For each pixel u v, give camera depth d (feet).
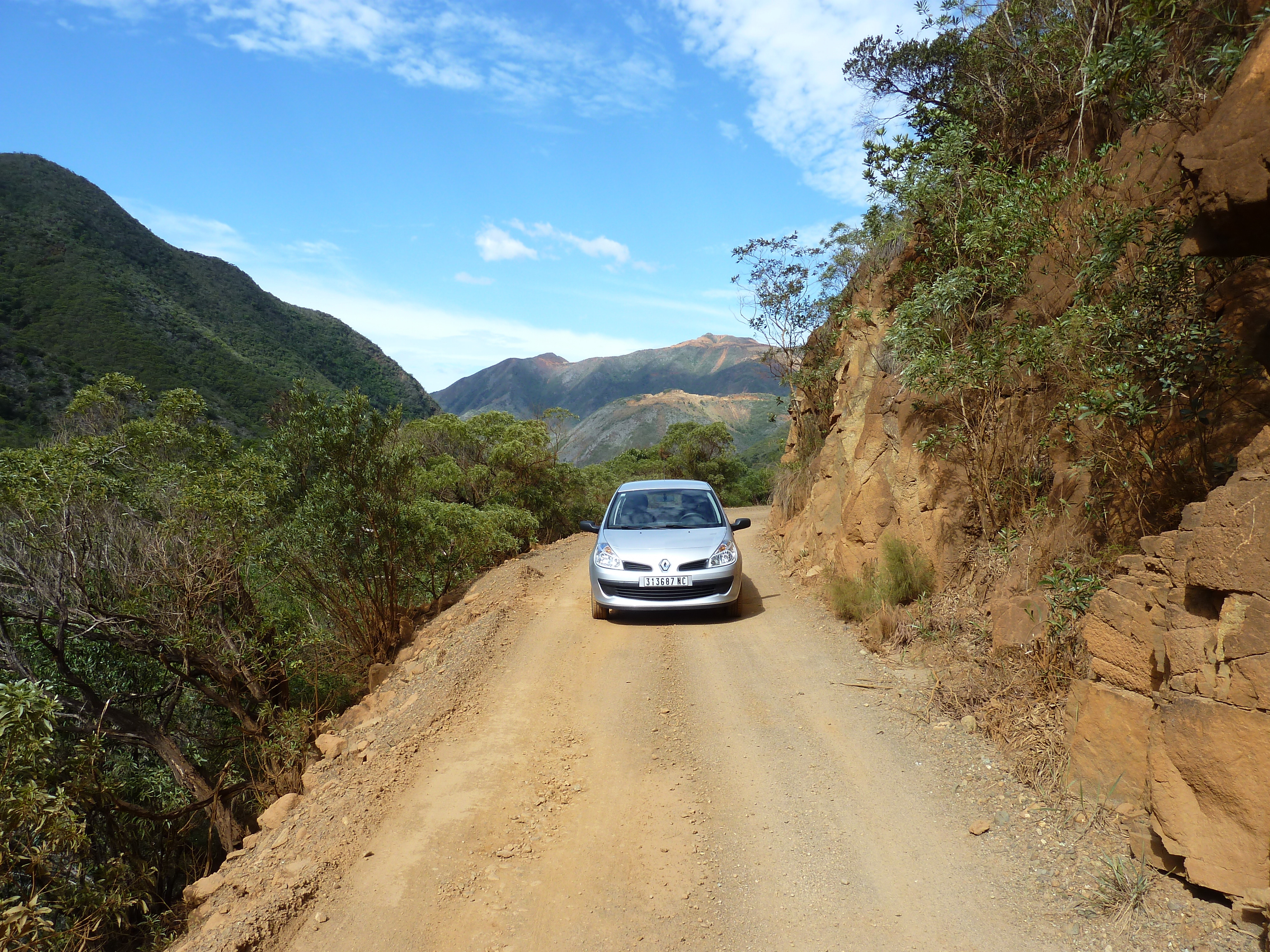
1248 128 11.85
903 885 11.42
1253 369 14.25
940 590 23.17
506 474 68.59
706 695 20.45
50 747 19.26
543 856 13.16
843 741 16.81
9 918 14.61
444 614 35.60
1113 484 16.97
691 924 10.98
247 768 34.17
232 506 32.91
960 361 20.08
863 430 29.43
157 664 37.14
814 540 35.53
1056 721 14.80
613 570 27.89
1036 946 9.67
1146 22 15.53
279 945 11.09
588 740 18.15
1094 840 11.55
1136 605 12.21
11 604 31.01
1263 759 9.20
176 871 33.01
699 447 143.74
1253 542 9.63
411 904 11.96
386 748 18.48
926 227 27.40
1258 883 9.07
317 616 37.37
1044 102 30.19
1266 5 15.60
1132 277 16.24
